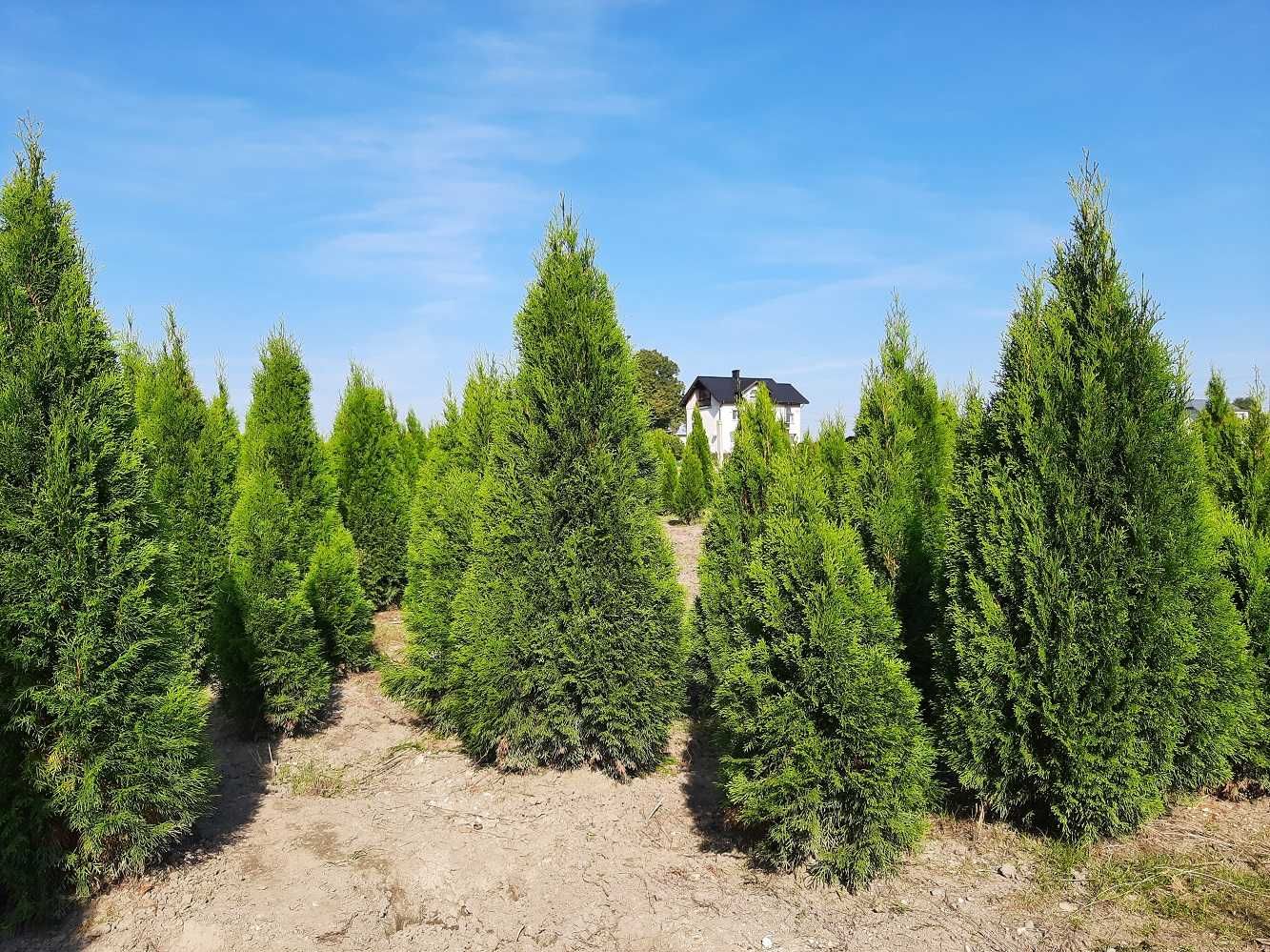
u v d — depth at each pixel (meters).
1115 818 4.68
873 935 4.01
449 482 7.34
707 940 3.97
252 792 5.75
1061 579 4.64
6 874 3.95
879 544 6.39
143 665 4.29
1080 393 4.73
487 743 6.07
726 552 7.24
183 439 8.16
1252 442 7.06
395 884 4.41
